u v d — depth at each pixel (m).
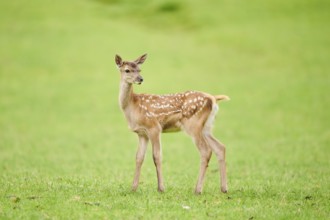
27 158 41.34
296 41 90.50
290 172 32.44
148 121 22.56
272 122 57.50
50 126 57.78
